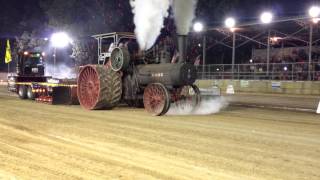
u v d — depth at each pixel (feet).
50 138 29.37
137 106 49.93
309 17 78.43
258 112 48.06
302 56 94.73
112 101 46.60
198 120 39.32
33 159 23.47
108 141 28.40
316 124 38.34
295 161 23.47
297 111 50.16
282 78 90.63
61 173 20.76
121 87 47.21
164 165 22.33
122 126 34.81
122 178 19.97
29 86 61.26
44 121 37.32
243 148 26.66
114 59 46.91
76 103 53.31
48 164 22.41
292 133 32.63
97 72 46.09
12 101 58.39
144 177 20.16
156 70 43.83
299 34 96.78
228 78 101.04
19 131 32.07
